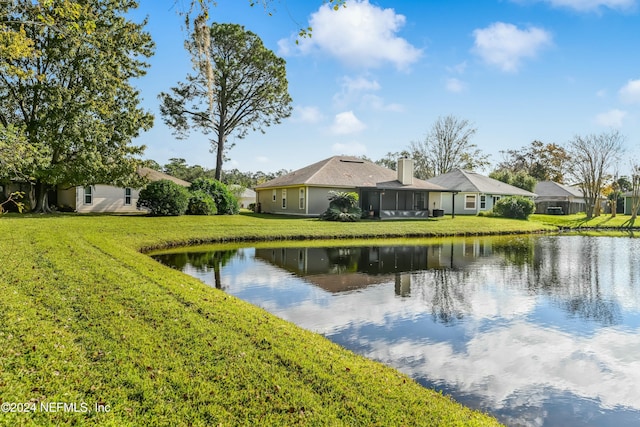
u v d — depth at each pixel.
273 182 31.27
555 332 6.04
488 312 7.04
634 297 8.23
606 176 38.38
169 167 52.84
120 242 13.11
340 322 6.23
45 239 11.05
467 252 14.91
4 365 3.40
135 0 21.31
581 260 13.36
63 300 5.42
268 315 5.87
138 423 2.77
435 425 3.04
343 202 24.58
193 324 4.82
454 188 34.56
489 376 4.48
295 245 15.88
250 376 3.57
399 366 4.66
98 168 20.39
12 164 8.38
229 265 11.19
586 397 4.07
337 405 3.20
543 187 46.12
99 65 19.84
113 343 4.07
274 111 33.12
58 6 7.16
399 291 8.48
